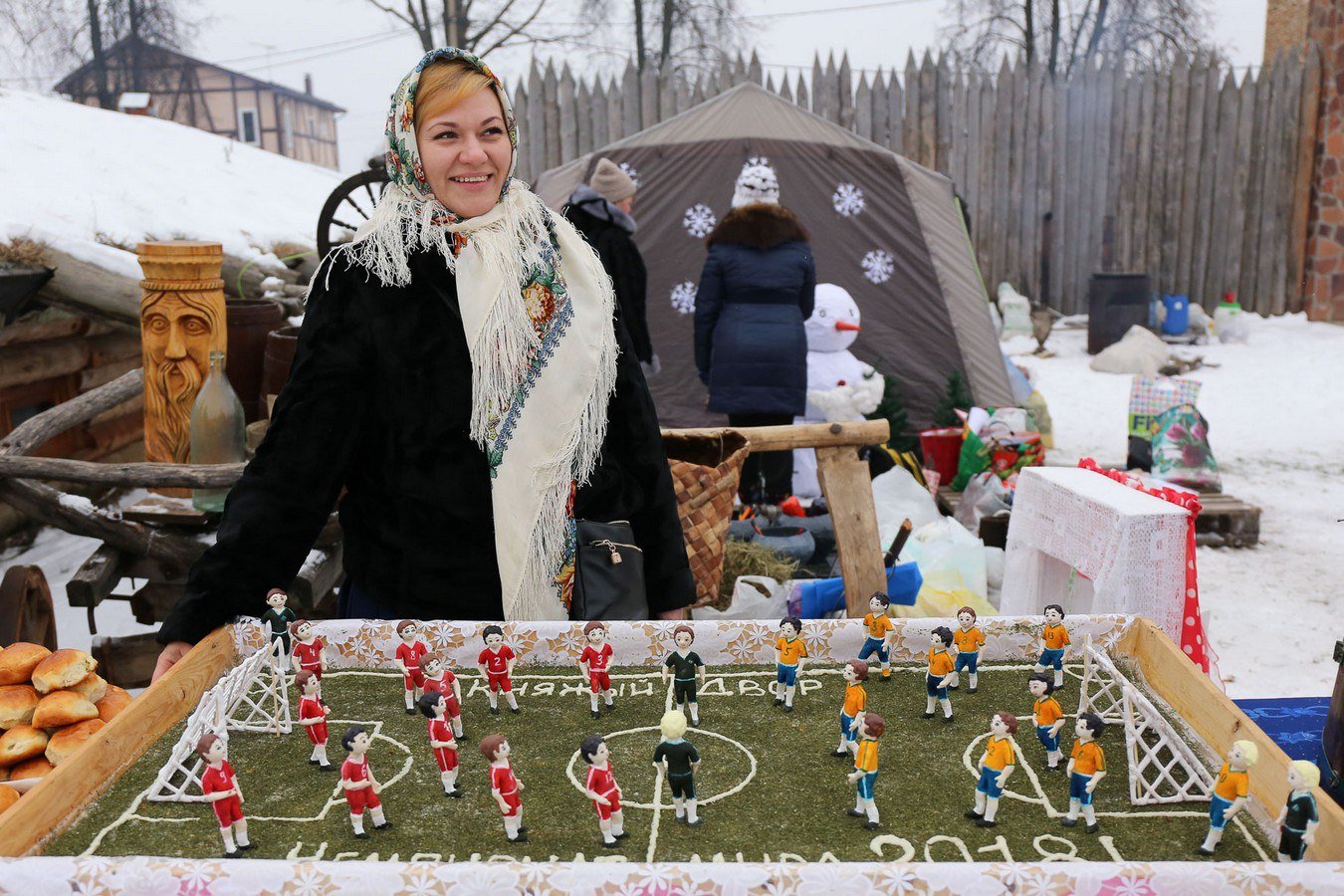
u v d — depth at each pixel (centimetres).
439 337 254
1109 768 196
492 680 216
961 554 534
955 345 900
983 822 177
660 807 182
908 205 889
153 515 484
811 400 738
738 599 467
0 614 446
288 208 988
